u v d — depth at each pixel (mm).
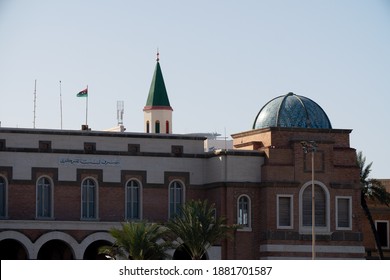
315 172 106688
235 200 104688
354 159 108812
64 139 103250
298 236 105250
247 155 105625
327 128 108812
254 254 105000
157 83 163625
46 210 102500
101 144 104500
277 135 106625
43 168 102375
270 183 104812
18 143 101812
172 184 106625
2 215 101062
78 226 101875
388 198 121250
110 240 102812
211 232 96438
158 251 93875
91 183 104125
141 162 105562
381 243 125000
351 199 107750
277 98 112750
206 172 107625
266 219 104562
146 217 105250
